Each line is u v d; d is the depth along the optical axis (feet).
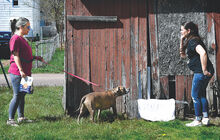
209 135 16.19
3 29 110.93
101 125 18.63
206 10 20.68
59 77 46.83
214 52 20.76
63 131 16.97
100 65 21.83
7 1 110.01
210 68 17.93
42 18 138.10
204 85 18.21
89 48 21.75
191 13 20.84
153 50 21.29
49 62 64.34
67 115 21.67
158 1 20.99
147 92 21.38
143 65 21.36
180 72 21.26
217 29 20.71
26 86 18.80
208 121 18.49
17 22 19.62
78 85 21.99
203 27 20.83
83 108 19.58
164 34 21.12
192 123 18.79
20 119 19.63
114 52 21.65
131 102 21.74
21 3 111.14
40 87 35.70
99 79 21.89
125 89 20.34
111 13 21.36
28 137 15.64
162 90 21.47
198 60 17.94
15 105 19.03
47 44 64.08
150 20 21.15
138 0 21.09
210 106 20.98
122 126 18.67
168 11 20.98
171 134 16.92
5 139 15.35
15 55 18.72
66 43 21.62
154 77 21.49
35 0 118.32
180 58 21.17
